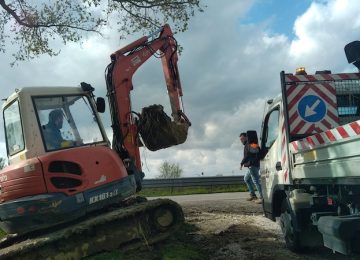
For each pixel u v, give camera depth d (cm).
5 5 842
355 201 350
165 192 1312
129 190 500
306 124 459
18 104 484
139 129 558
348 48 378
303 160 416
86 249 466
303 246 462
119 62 568
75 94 508
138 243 486
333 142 343
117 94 559
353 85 463
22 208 450
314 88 462
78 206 464
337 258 447
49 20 873
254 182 861
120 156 548
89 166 478
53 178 459
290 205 460
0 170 487
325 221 349
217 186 1379
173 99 611
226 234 584
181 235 567
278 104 504
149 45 596
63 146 483
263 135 567
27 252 446
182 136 576
